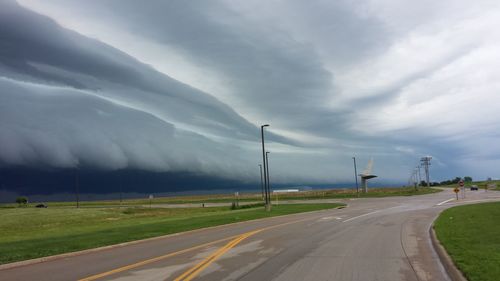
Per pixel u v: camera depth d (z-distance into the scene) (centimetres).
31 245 1783
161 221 3412
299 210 4347
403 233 1956
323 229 2256
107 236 2116
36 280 1063
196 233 2291
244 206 6056
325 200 7531
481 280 870
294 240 1769
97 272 1142
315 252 1405
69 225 4025
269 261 1235
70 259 1452
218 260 1272
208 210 5894
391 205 4806
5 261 1386
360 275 1014
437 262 1179
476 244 1371
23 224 4400
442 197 6575
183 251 1515
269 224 2727
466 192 8800
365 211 3853
